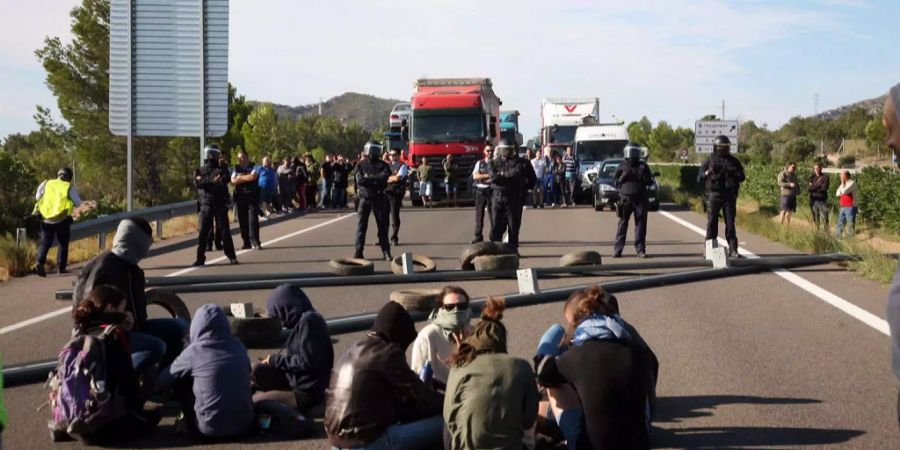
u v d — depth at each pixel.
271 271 16.55
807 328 10.80
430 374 7.22
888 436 6.84
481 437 5.61
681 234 23.12
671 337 10.39
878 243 23.03
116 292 7.15
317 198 41.72
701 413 7.48
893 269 14.39
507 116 59.53
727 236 17.11
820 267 16.25
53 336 11.05
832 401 7.77
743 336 10.40
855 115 103.12
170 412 7.79
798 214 30.91
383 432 6.11
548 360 5.95
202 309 7.05
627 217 17.95
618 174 17.92
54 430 6.97
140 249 8.21
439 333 7.33
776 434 6.92
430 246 20.73
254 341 9.70
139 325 8.22
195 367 6.93
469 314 7.36
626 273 15.55
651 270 15.84
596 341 5.80
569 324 6.57
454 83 38.88
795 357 9.36
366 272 14.46
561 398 6.05
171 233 24.77
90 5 44.69
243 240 20.80
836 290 13.62
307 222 29.06
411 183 35.97
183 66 24.39
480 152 35.16
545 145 48.47
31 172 27.53
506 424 5.62
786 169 25.97
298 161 34.56
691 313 11.85
